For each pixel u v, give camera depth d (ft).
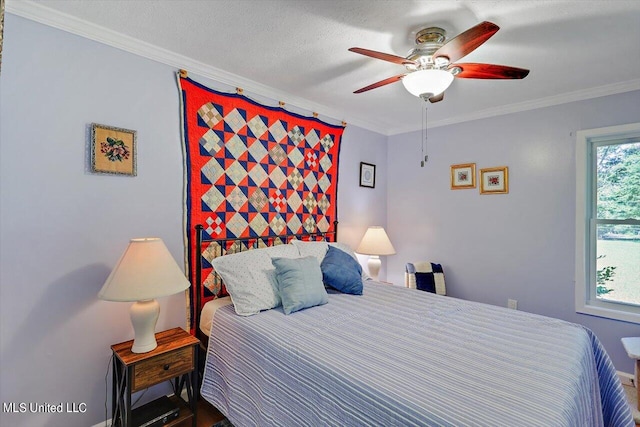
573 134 8.64
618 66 6.98
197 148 7.23
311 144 9.84
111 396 5.98
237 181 7.98
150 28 5.73
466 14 5.19
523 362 4.28
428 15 5.23
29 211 5.18
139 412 5.80
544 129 9.12
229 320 6.05
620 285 8.32
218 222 7.62
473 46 4.79
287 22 5.49
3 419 4.99
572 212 8.68
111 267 6.02
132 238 6.28
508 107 9.65
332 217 10.60
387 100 9.32
